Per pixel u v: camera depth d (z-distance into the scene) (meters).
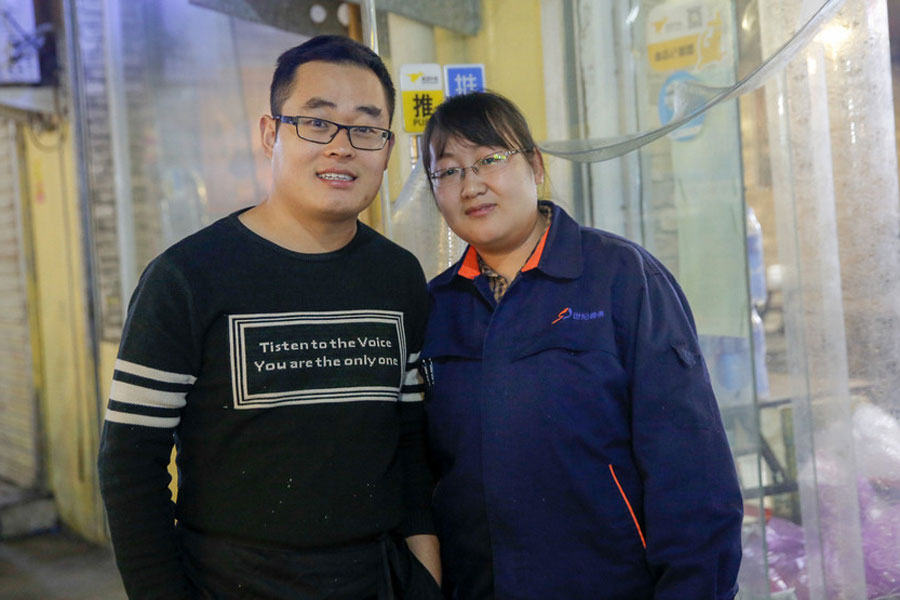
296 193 1.48
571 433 1.50
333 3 3.04
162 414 1.41
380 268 1.57
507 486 1.53
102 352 4.81
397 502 1.56
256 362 1.42
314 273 1.49
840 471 2.12
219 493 1.43
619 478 1.53
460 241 2.13
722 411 2.32
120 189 4.98
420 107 2.30
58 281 5.20
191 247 1.44
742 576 2.23
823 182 2.11
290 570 1.42
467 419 1.59
